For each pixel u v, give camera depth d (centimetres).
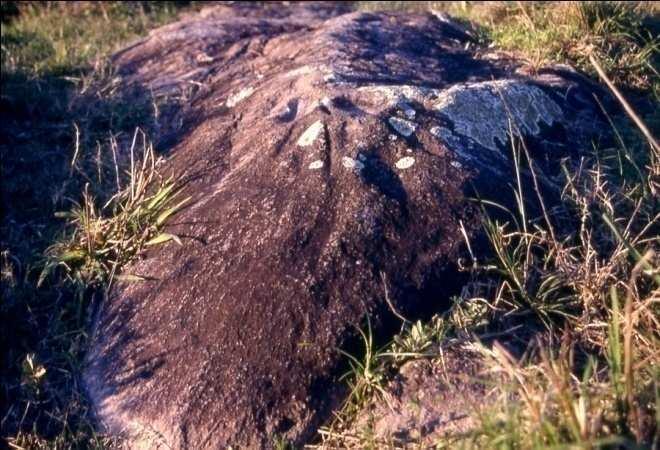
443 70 452
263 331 324
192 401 319
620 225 353
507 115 392
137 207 380
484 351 290
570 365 277
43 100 487
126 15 669
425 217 341
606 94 441
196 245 359
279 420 311
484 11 545
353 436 302
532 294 324
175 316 343
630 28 482
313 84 413
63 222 414
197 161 406
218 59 503
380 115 379
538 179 369
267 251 342
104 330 359
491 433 263
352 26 495
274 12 636
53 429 346
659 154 359
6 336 376
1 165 445
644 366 280
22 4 700
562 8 493
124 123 459
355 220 340
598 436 253
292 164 371
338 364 314
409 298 324
